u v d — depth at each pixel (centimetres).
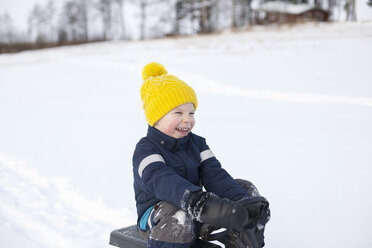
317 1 3856
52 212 304
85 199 329
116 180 376
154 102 201
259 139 510
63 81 1406
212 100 870
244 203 165
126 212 301
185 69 1401
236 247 173
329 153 434
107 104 899
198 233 188
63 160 454
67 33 5656
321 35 2148
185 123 200
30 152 497
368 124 577
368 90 869
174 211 178
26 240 253
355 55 1452
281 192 322
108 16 5422
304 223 262
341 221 261
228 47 2133
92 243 250
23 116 786
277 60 1512
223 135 538
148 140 203
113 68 1703
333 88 915
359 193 311
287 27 3056
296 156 427
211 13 4994
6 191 353
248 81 1095
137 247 200
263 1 4266
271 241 239
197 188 171
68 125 669
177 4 5012
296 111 709
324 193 314
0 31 5403
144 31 5147
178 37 3441
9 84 1408
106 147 508
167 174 180
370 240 232
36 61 2350
